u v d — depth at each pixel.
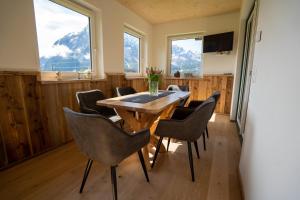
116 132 1.08
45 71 2.17
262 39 1.28
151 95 2.28
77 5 2.49
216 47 3.83
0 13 1.59
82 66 2.74
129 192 1.41
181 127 1.54
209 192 1.42
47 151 2.11
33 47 1.91
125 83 3.55
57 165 1.80
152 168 1.75
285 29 0.82
